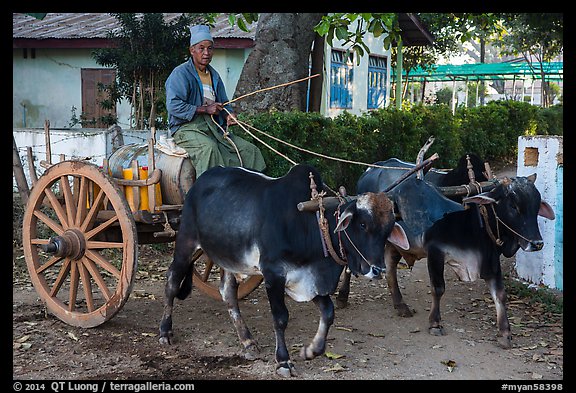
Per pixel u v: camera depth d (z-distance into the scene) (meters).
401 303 7.05
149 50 13.62
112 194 6.07
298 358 5.74
